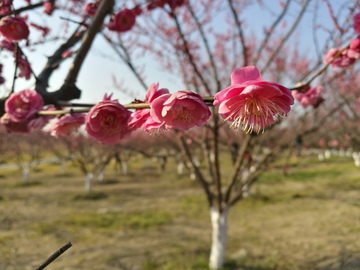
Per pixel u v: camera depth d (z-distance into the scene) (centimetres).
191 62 442
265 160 553
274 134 918
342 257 636
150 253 700
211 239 793
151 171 2203
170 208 1130
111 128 120
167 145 1136
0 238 779
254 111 90
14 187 1617
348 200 1106
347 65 177
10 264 625
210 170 599
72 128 146
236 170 553
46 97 169
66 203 1246
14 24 156
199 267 608
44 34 231
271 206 1093
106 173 2145
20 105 147
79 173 2161
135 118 107
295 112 617
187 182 1680
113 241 786
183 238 805
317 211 994
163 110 90
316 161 2338
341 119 1010
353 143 1130
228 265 620
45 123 151
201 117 97
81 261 661
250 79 90
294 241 747
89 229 886
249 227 877
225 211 588
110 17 204
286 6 426
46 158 2953
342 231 787
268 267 611
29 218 993
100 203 1261
